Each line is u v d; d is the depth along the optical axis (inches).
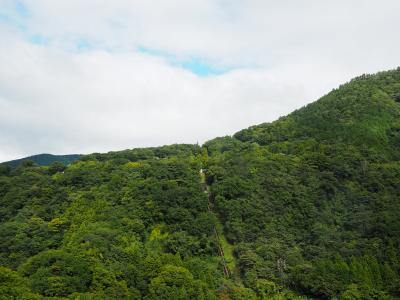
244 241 3914.9
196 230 3964.1
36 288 2898.6
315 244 3843.5
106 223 3833.7
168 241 3794.3
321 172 4603.8
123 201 4220.0
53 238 3821.4
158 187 4362.7
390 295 3230.8
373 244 3659.0
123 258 3440.0
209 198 4606.3
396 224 3772.1
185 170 4864.7
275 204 4229.8
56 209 4254.4
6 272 2987.2
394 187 4340.6
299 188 4399.6
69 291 2947.8
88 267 3166.8
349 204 4252.0
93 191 4426.7
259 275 3533.5
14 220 4173.2
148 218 4005.9
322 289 3319.4
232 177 4640.8
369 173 4512.8
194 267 3503.9
